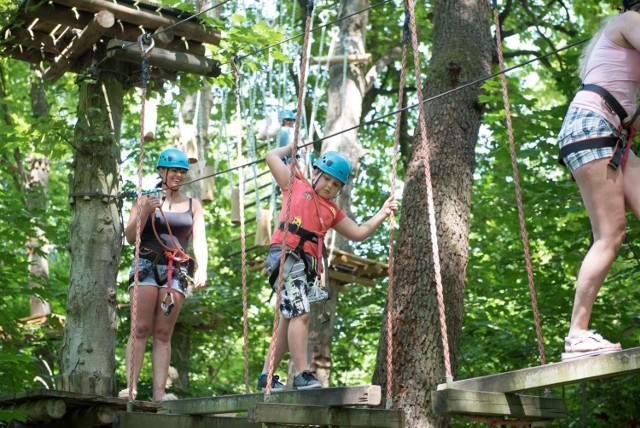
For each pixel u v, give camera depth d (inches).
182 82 328.2
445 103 342.6
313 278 197.0
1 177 601.9
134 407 221.9
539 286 430.3
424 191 330.3
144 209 225.6
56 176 710.5
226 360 733.3
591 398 465.1
